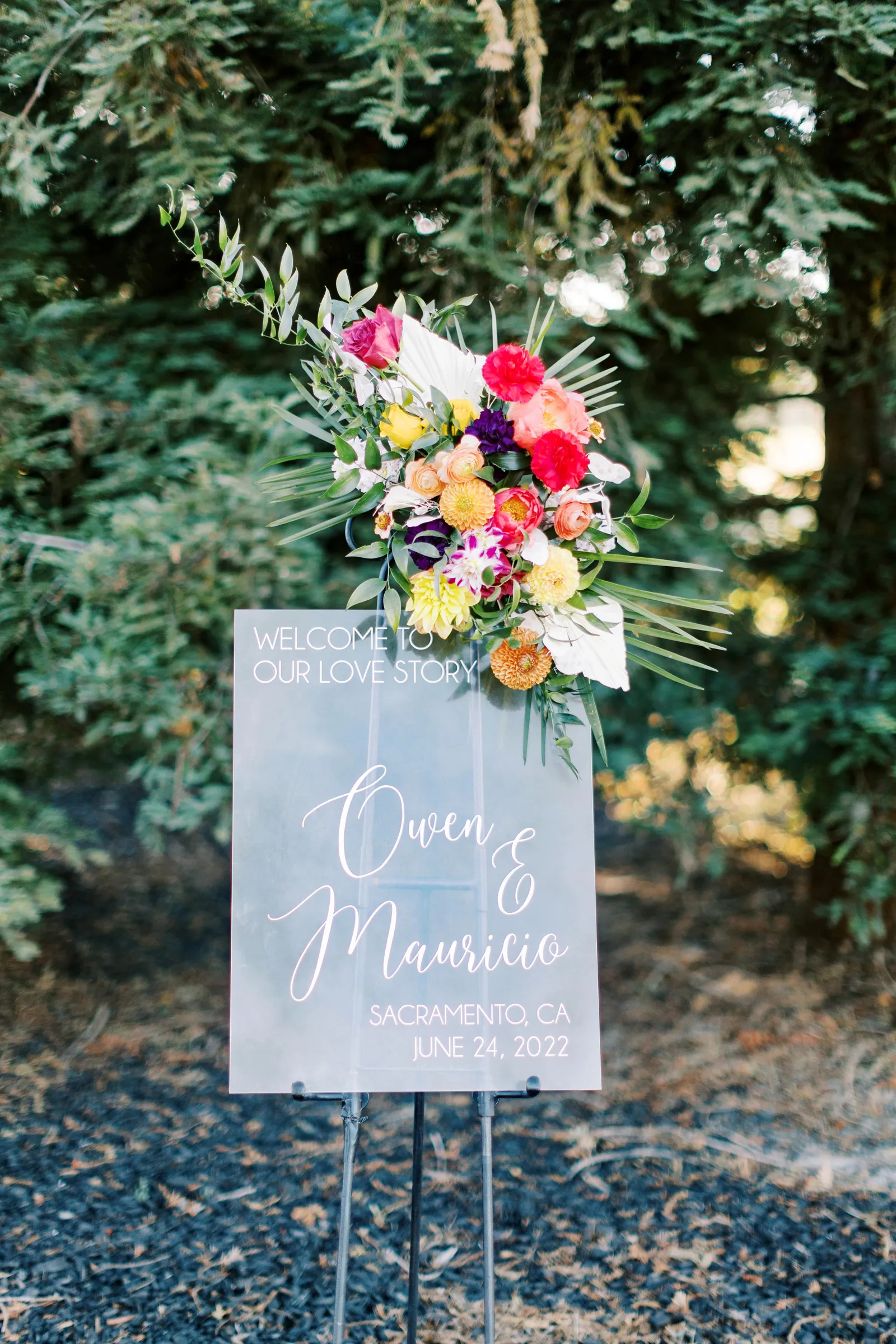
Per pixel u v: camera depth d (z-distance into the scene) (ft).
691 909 15.85
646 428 11.69
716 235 8.94
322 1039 5.21
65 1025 11.55
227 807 10.33
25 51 8.45
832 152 9.37
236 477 9.34
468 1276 7.36
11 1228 7.72
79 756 12.14
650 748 13.03
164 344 10.59
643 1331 6.77
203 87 8.25
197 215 8.95
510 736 5.38
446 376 5.24
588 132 8.57
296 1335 6.67
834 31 7.90
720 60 8.45
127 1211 8.05
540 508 5.01
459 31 7.98
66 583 9.52
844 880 12.53
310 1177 8.70
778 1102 10.02
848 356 11.18
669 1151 9.18
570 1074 5.26
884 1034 11.20
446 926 5.28
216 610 9.72
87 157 9.05
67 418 10.61
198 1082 10.39
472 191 9.42
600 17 8.47
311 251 9.16
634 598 6.32
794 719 11.56
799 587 12.85
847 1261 7.50
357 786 5.32
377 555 5.32
